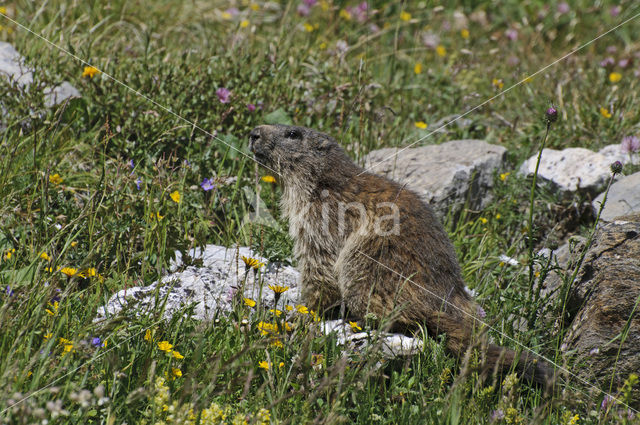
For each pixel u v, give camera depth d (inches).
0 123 542.9
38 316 312.7
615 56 897.5
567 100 737.6
